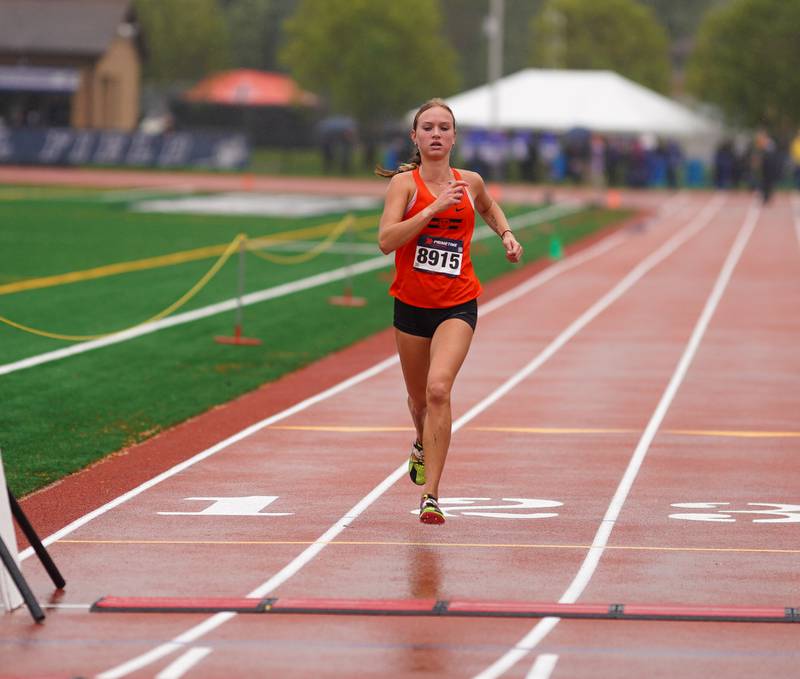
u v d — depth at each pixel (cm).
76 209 11756
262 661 1716
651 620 1892
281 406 3828
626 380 4291
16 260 7744
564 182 18375
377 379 4316
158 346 4859
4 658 1733
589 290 6988
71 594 2034
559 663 1706
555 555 2272
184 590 2053
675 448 3256
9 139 17750
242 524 2483
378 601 1961
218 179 16975
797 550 2322
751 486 2852
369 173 19362
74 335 5050
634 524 2505
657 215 12850
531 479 2903
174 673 1672
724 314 6069
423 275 2356
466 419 3622
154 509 2603
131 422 3550
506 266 8194
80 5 19162
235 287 6750
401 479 2886
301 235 9850
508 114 17350
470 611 1914
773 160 15062
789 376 4406
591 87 17588
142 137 18138
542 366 4569
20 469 2975
